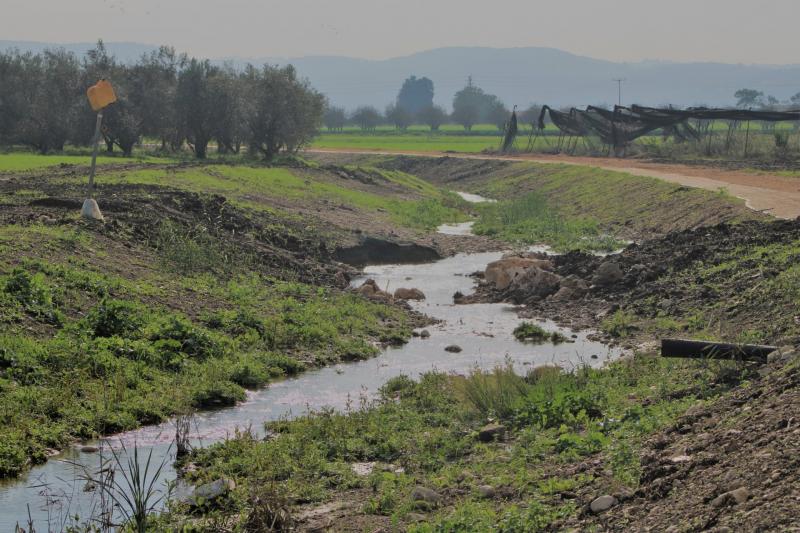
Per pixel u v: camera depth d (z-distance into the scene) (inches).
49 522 984.3
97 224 2496.3
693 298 2150.6
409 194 5718.5
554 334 2078.0
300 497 1066.7
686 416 1069.1
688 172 5216.5
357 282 2844.5
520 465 1098.1
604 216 4475.9
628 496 859.4
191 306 2055.9
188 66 7175.2
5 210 2610.7
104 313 1728.6
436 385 1593.3
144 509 943.0
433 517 950.4
